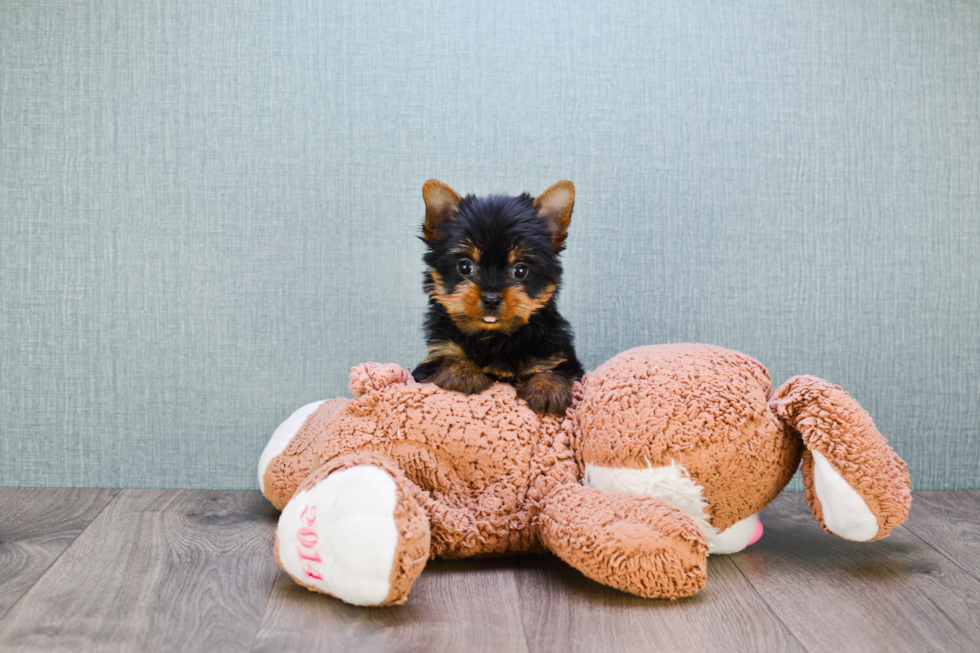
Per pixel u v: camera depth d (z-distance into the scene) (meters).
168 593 0.69
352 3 1.01
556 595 0.69
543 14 1.02
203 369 1.01
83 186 1.00
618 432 0.73
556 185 0.81
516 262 0.77
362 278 1.01
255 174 1.01
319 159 1.01
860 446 0.71
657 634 0.63
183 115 1.00
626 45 1.02
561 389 0.78
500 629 0.64
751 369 0.77
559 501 0.72
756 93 1.03
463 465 0.76
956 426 1.04
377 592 0.64
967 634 0.64
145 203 1.00
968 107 1.03
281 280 1.01
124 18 1.00
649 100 1.02
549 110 1.02
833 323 1.03
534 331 0.80
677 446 0.71
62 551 0.79
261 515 0.91
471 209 0.79
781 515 0.92
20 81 0.99
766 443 0.73
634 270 1.02
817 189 1.03
